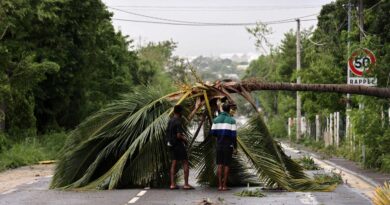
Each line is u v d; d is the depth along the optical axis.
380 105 22.92
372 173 22.36
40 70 30.84
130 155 17.33
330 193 16.62
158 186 17.88
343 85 18.62
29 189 18.11
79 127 18.11
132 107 18.19
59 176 18.02
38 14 32.88
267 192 16.88
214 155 17.84
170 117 17.66
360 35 27.59
